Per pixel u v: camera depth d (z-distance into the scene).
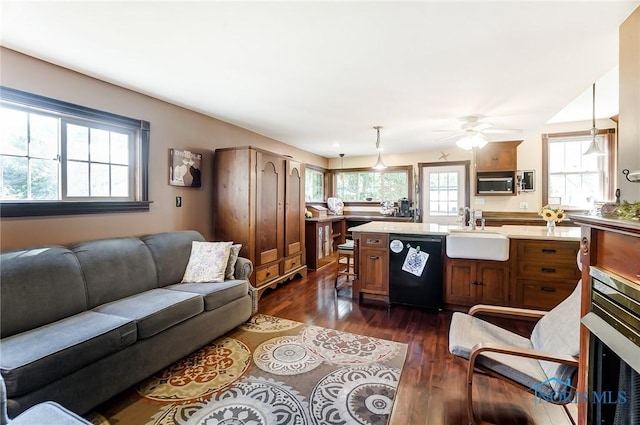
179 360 2.35
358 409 1.81
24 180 2.28
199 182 3.69
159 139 3.22
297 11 1.67
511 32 1.89
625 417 1.16
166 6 1.63
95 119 2.64
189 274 2.95
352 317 3.21
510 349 1.55
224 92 2.98
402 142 5.57
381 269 3.61
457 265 3.36
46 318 1.97
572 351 1.53
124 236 2.88
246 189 3.63
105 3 1.60
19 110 2.24
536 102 3.23
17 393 1.42
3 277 1.84
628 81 1.70
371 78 2.62
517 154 5.60
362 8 1.64
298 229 4.75
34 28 1.86
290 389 1.99
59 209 2.40
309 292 4.05
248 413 1.77
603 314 1.26
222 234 3.75
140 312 2.07
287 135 4.97
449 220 6.35
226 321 2.70
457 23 1.79
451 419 1.73
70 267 2.19
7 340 1.68
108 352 1.78
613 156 4.98
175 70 2.47
